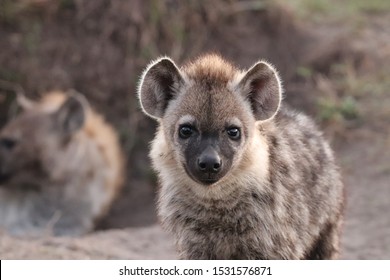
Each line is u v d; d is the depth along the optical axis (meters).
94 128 12.31
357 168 11.42
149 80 6.75
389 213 10.05
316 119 12.49
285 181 6.66
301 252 6.77
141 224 12.19
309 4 14.81
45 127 11.77
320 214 7.08
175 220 6.73
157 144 6.81
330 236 7.39
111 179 12.41
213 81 6.58
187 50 13.23
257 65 6.60
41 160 11.70
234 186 6.49
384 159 11.52
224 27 13.57
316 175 7.09
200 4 13.51
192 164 6.33
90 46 13.14
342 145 12.11
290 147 6.93
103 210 12.34
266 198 6.52
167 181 6.72
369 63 13.54
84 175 12.07
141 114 13.20
